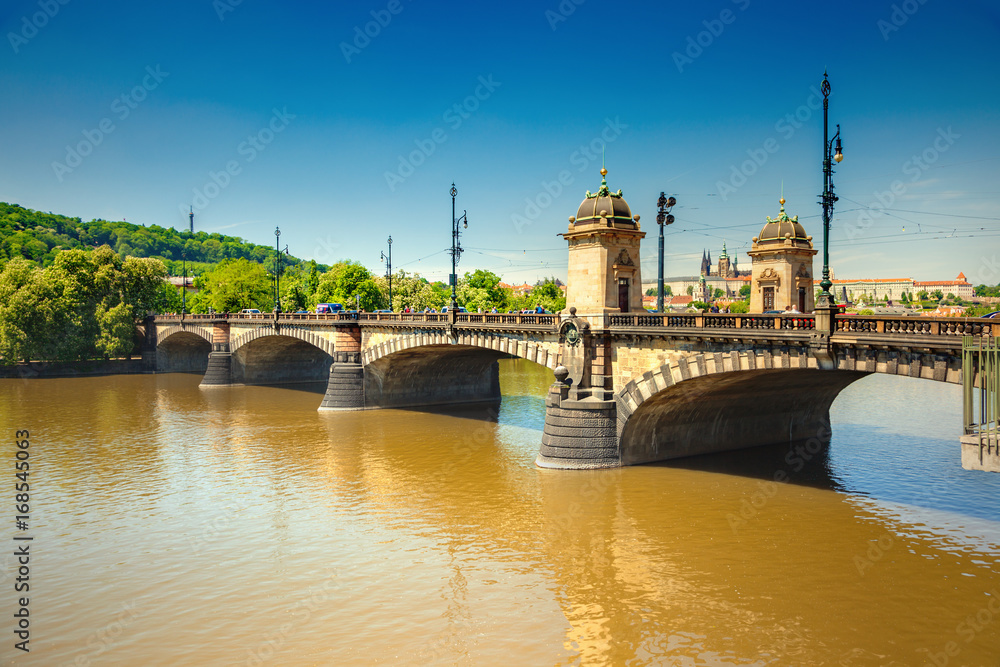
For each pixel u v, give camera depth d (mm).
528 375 116375
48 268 120438
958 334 30969
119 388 100562
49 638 26891
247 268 151500
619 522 38938
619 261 50375
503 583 31734
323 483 47719
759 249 65812
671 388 45375
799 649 25781
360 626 27859
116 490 46438
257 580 32188
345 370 77312
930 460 50969
